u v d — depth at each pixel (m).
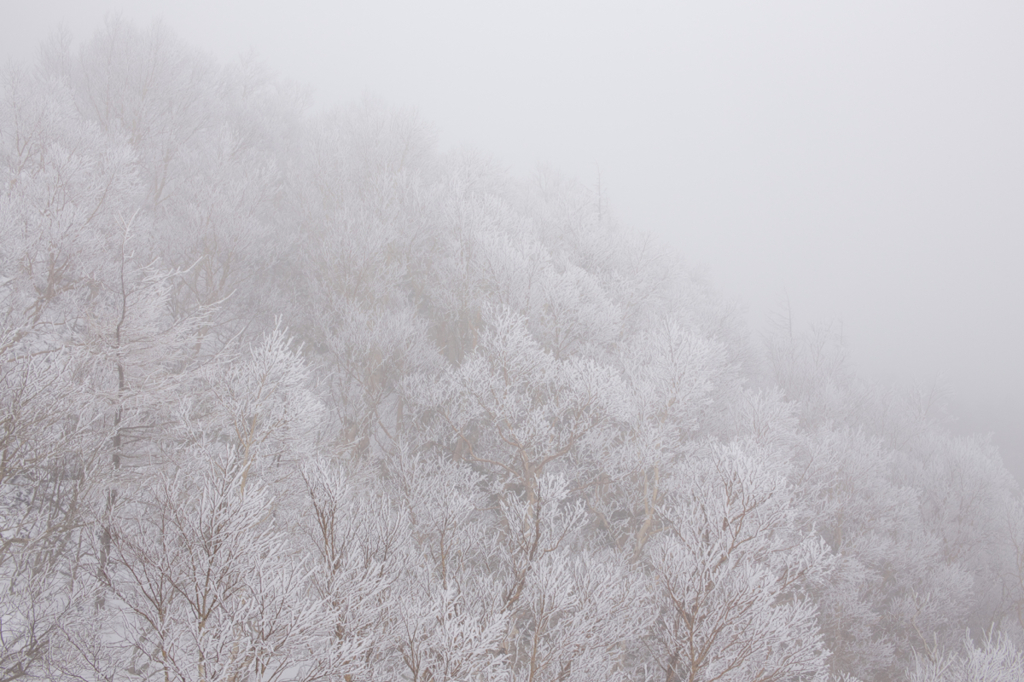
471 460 9.47
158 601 3.41
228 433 5.30
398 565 4.67
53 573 4.05
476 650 3.71
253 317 9.04
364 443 8.87
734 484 5.54
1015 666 6.71
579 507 5.82
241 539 3.46
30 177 6.88
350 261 10.04
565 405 7.52
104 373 4.82
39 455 3.87
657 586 6.25
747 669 4.98
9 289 5.50
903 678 9.97
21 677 3.57
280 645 3.17
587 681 4.84
